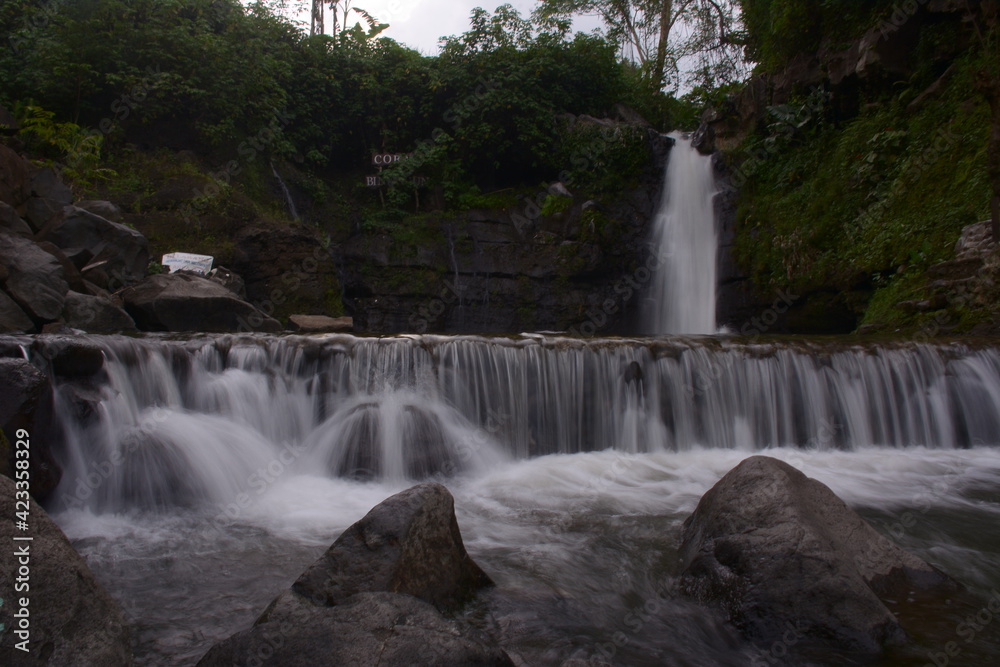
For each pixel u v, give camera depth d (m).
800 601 3.32
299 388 7.10
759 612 3.35
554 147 20.31
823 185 14.91
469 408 7.38
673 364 7.88
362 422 6.48
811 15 15.77
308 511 5.43
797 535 3.55
